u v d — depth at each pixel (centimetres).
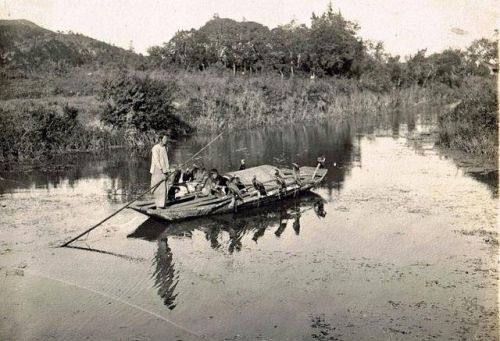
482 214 1426
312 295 969
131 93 2895
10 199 1680
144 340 806
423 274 1048
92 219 1456
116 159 2447
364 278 1038
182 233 1340
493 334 814
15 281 1021
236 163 2322
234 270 1094
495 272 1045
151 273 1081
